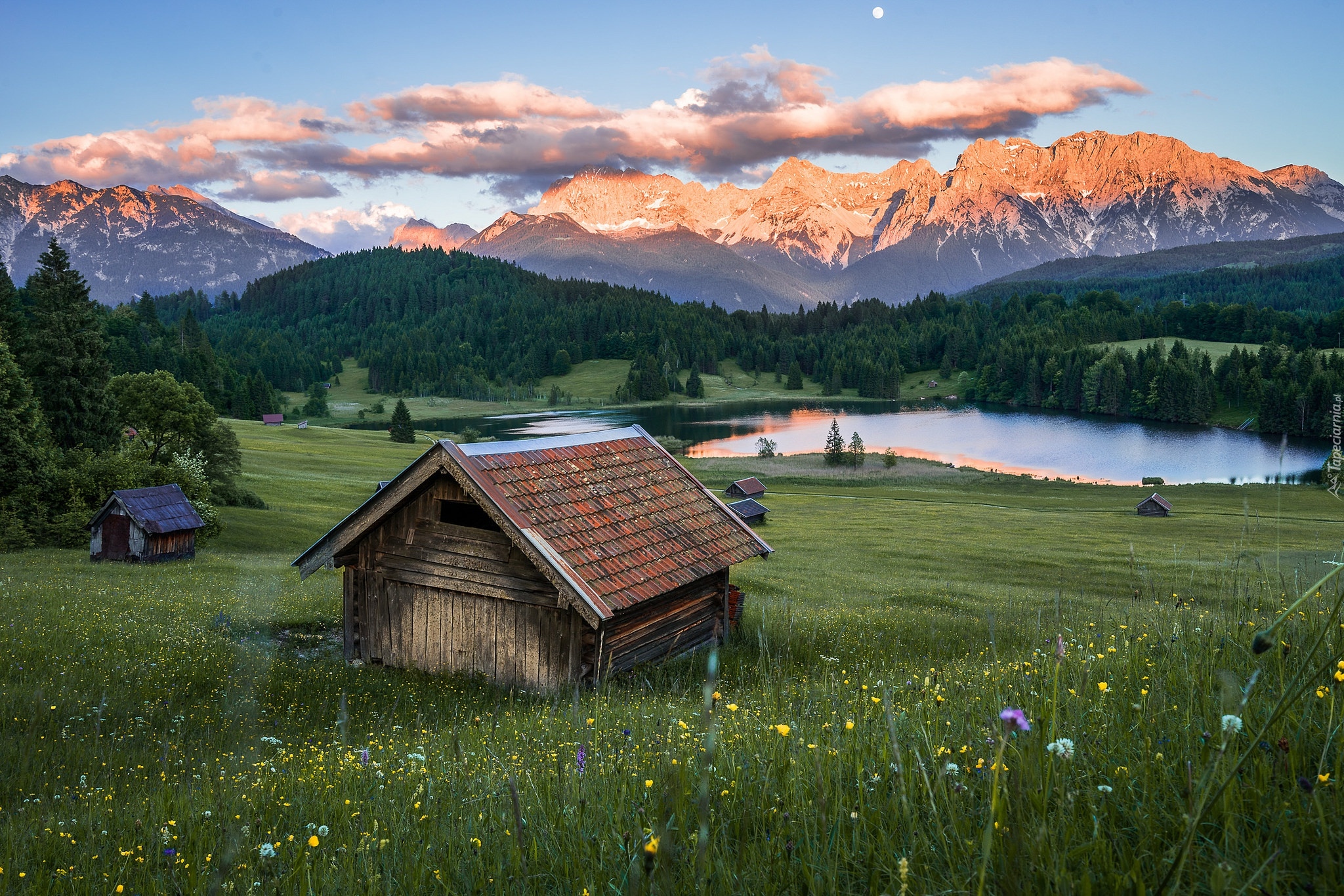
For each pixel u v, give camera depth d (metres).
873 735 3.98
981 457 135.88
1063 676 4.73
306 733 12.21
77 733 11.48
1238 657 4.24
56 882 4.68
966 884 2.17
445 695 15.36
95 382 62.62
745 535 20.36
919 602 31.22
